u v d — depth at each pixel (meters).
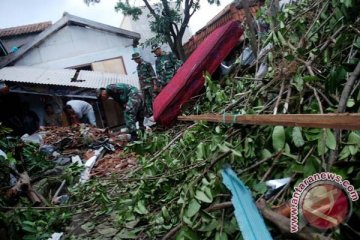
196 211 1.80
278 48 3.11
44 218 2.99
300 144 1.73
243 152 2.18
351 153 1.56
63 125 12.31
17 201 3.51
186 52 15.82
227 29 4.17
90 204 3.30
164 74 8.40
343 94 1.63
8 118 12.76
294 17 3.15
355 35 2.31
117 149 7.15
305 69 2.45
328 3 2.79
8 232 2.77
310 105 2.10
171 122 4.21
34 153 5.15
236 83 3.65
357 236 1.25
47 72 13.59
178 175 2.61
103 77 13.47
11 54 14.91
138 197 2.51
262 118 1.58
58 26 15.00
